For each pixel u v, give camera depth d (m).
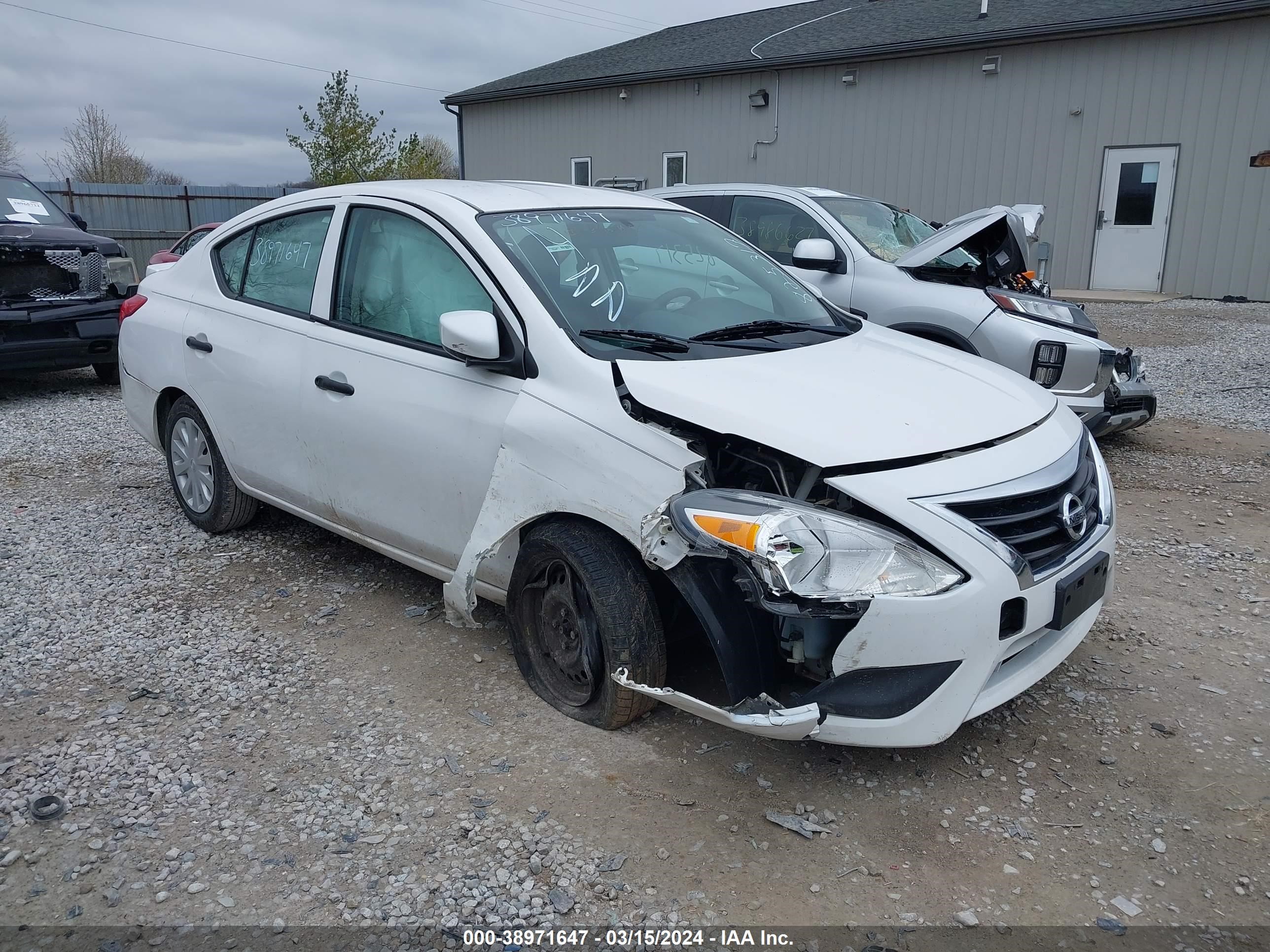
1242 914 2.42
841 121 18.97
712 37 23.08
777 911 2.43
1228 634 3.91
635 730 3.20
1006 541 2.76
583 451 3.03
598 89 22.23
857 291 6.68
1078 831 2.73
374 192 4.01
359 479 3.85
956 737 3.18
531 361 3.27
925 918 2.41
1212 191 15.62
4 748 3.11
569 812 2.80
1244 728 3.23
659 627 3.04
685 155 21.23
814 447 2.73
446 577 3.69
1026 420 3.14
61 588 4.34
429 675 3.58
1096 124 16.38
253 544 4.88
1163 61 15.61
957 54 17.39
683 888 2.51
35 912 2.43
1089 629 3.19
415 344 3.66
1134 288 16.61
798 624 2.78
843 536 2.61
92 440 7.16
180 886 2.52
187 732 3.21
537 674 3.40
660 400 2.95
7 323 8.22
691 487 2.82
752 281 4.08
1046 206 17.08
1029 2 18.23
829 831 2.72
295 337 4.14
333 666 3.64
